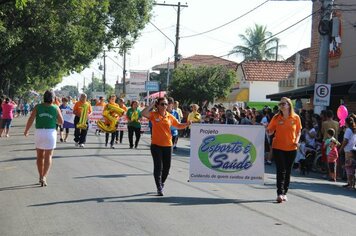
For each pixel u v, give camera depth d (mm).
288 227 7672
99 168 13414
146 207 8711
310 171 16172
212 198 9797
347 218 8539
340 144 14102
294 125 9703
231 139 10547
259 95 43812
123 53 39281
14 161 14461
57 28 29500
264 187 11469
